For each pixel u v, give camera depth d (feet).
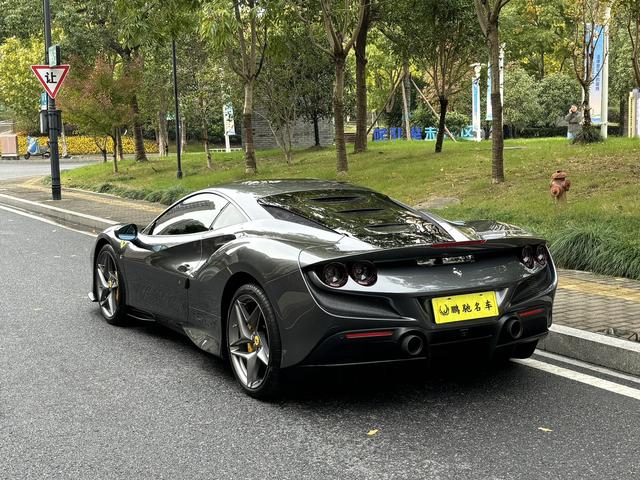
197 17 53.57
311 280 13.48
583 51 59.88
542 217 33.17
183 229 18.48
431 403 14.56
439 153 67.56
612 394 14.93
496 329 14.17
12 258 34.12
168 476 11.39
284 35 68.49
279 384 14.37
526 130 140.15
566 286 24.07
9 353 18.51
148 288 19.30
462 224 17.06
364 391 15.37
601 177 40.50
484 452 12.14
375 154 73.05
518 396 14.88
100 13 88.84
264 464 11.78
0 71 183.21
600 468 11.45
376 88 153.69
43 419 13.93
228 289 15.80
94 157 177.06
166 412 14.28
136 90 82.89
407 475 11.28
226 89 78.64
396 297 13.42
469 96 147.95
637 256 25.71
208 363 17.63
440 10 64.39
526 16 105.60
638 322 18.86
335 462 11.82
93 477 11.39
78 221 49.57
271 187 18.07
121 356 18.25
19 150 194.18
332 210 16.19
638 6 54.49
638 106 72.59
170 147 192.13
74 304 24.27
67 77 81.15
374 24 79.71
